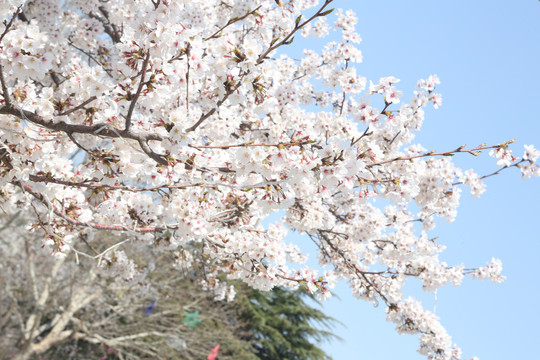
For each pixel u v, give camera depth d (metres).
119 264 7.41
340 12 6.19
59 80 5.70
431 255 7.41
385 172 4.96
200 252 7.23
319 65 7.46
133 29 3.51
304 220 5.77
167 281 15.20
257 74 3.54
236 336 20.72
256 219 5.02
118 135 3.46
